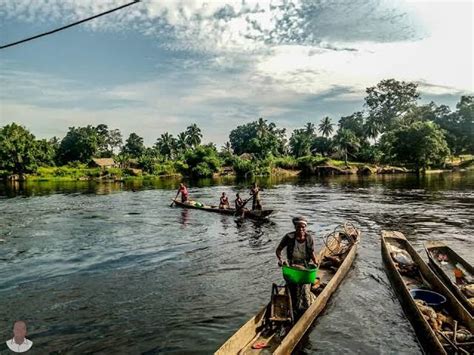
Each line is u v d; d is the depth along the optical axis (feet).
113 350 25.36
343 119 383.65
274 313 26.48
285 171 272.31
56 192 151.84
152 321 29.48
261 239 56.59
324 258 40.19
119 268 43.16
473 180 166.71
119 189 164.14
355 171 251.80
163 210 89.92
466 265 37.37
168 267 43.21
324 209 87.61
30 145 255.91
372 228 64.03
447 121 292.61
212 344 25.88
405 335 26.78
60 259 47.32
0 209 96.27
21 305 32.91
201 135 404.57
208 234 60.80
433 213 78.95
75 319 30.04
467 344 22.66
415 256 40.60
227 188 160.25
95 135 376.68
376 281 37.06
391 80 335.47
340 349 25.07
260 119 415.03
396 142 220.02
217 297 33.94
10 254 50.06
